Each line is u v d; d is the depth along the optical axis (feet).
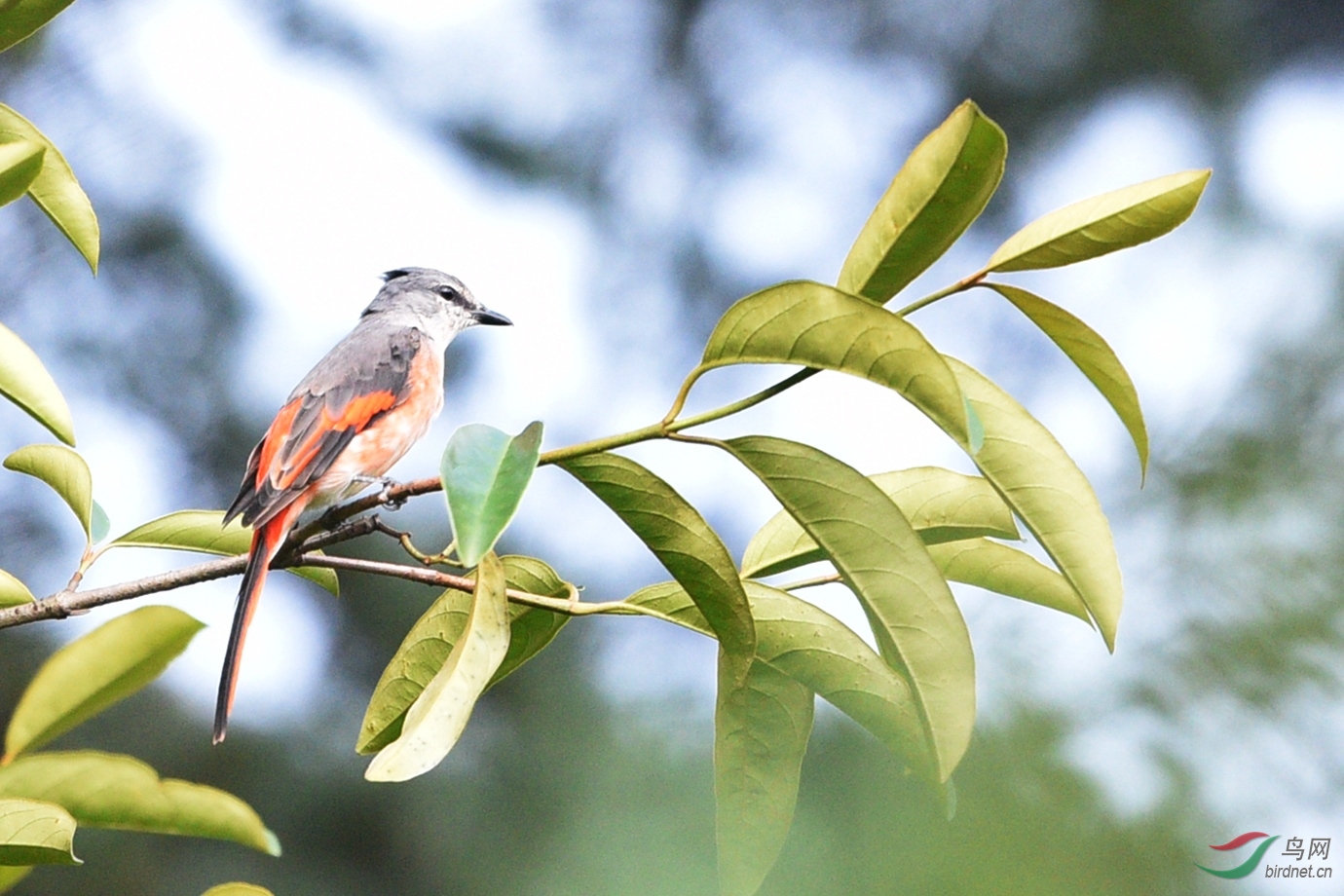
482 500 24.67
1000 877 25.23
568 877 25.99
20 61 42.34
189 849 38.14
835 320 24.59
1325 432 27.17
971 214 24.62
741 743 24.97
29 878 36.96
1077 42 51.62
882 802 25.29
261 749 39.32
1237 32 51.34
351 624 41.09
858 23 54.19
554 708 33.76
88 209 24.95
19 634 38.81
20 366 24.85
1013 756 25.43
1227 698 25.71
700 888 25.91
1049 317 24.71
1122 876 25.34
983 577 25.08
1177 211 24.61
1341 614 25.88
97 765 24.31
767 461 24.71
